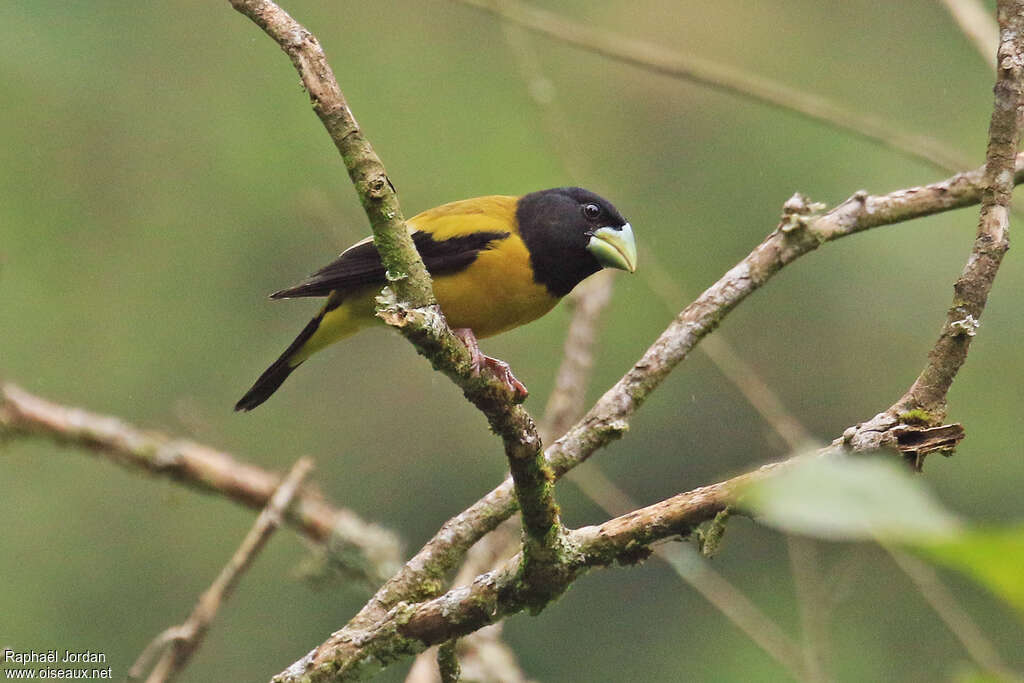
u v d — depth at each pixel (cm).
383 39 1681
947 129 1650
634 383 543
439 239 691
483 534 523
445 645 467
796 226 551
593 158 1650
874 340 1524
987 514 1466
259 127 1571
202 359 1524
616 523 434
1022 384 1488
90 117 1523
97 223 1520
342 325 735
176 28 1589
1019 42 434
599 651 1452
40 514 1368
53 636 1321
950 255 1538
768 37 1725
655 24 1702
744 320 1556
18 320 1468
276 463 1527
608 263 711
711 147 1645
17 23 1515
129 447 806
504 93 1656
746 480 416
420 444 1576
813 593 696
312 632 1400
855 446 416
